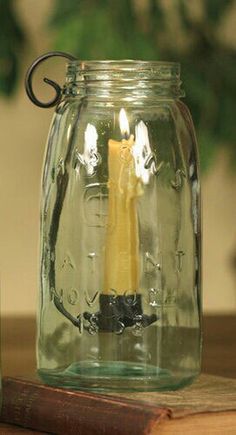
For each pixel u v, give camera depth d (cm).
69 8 162
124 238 76
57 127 78
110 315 76
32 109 206
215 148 177
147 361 76
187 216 77
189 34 177
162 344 76
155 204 76
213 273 219
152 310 76
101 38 163
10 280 209
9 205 208
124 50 165
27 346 109
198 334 78
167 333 76
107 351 76
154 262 76
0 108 205
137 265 76
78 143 77
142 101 77
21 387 77
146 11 171
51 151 78
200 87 176
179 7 177
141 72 77
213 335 117
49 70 200
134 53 167
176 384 76
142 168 76
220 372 94
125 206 76
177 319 77
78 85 77
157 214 76
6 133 206
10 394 77
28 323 125
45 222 78
